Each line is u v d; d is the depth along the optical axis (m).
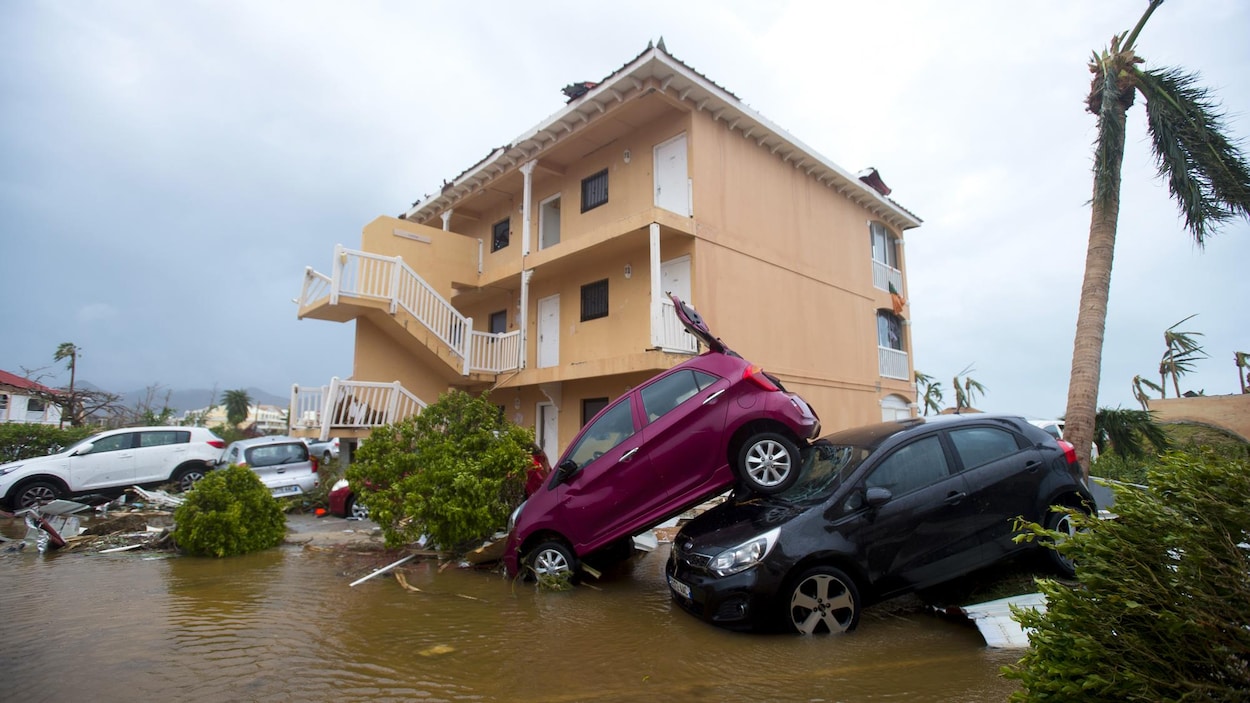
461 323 15.62
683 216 12.89
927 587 4.94
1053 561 5.29
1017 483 5.29
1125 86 9.11
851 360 17.64
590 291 15.26
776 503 5.38
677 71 12.56
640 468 6.22
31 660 4.48
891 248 21.23
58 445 18.83
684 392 6.42
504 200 18.80
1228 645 2.25
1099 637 2.46
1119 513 2.58
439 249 17.23
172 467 14.28
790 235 15.87
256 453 13.13
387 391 15.01
